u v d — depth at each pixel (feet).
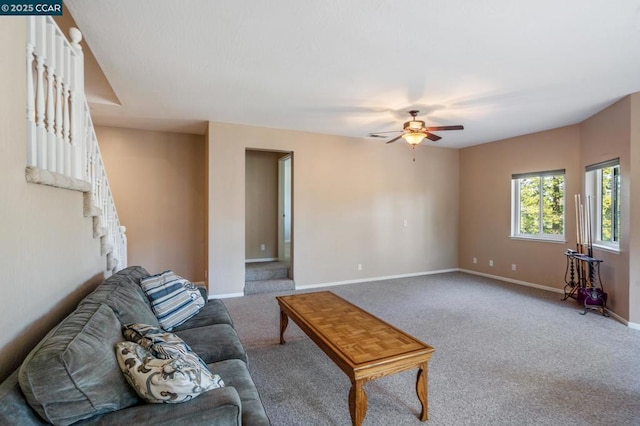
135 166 16.72
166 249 17.29
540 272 17.07
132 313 6.06
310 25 7.35
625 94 11.69
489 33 7.63
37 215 4.95
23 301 4.50
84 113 7.76
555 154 16.28
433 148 21.02
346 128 16.52
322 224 17.75
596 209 14.38
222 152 15.42
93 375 3.75
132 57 8.92
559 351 9.63
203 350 6.38
